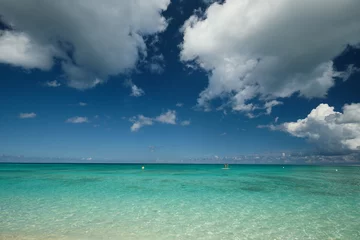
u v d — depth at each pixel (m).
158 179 31.38
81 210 13.37
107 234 9.67
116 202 15.58
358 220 11.91
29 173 41.59
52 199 16.31
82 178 31.73
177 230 10.28
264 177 37.09
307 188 23.14
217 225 11.03
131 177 34.31
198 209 13.98
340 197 18.14
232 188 22.64
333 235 9.82
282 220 11.90
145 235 9.64
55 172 45.19
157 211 13.40
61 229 10.17
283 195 18.84
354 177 40.22
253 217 12.41
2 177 32.44
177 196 17.94
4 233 9.59
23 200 15.93
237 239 9.32
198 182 27.91
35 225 10.65
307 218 12.27
